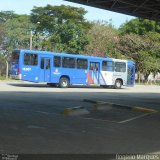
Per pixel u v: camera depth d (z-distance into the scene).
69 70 38.88
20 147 9.54
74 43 66.50
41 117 15.17
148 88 46.09
